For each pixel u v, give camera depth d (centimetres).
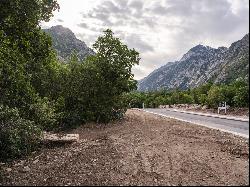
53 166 1136
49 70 2375
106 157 1216
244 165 1090
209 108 4128
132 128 2092
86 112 2386
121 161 1148
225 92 3859
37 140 1551
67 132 2036
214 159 1168
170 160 1154
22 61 1758
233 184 886
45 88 2369
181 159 1167
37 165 1192
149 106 6241
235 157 1211
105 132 1948
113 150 1338
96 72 2459
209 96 4094
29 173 1074
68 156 1278
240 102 3506
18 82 1717
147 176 963
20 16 1471
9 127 1434
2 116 1468
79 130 2089
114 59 2541
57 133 1988
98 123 2409
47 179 976
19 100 1761
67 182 927
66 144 1602
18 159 1362
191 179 930
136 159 1174
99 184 895
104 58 2527
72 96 2416
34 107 1811
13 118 1498
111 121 2527
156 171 1016
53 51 2231
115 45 2553
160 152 1288
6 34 1600
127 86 2561
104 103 2459
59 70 2431
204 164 1095
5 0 1380
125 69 2541
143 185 879
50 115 1930
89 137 1784
